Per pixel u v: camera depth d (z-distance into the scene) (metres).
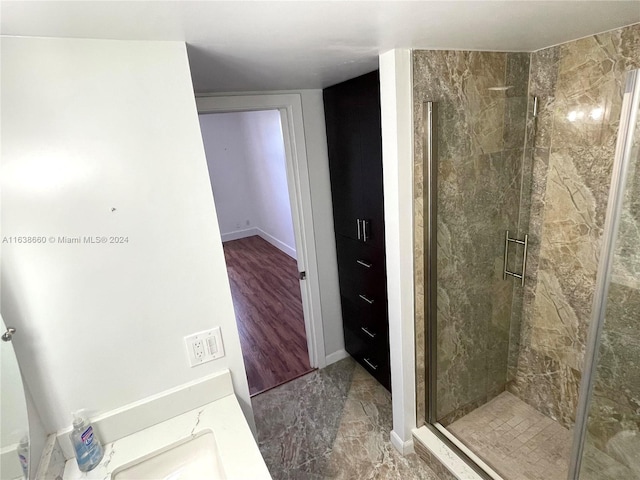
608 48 1.47
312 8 0.84
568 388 1.98
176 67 1.08
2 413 0.88
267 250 6.24
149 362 1.22
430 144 1.55
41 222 0.99
